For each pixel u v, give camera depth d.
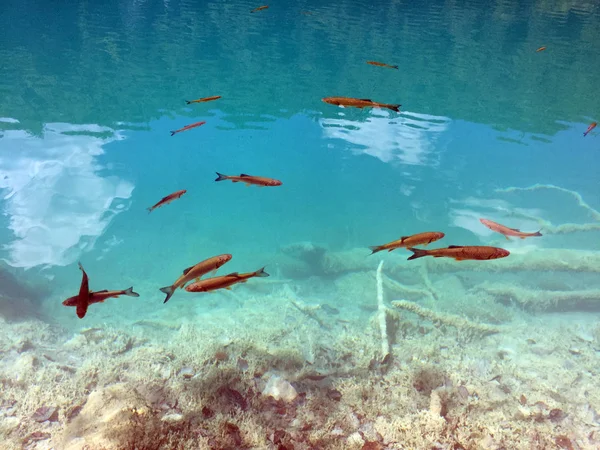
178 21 18.84
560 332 5.23
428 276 6.60
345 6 23.28
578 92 13.23
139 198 8.14
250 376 3.92
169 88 12.37
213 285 2.86
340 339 4.82
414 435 3.29
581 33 20.09
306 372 4.04
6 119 9.98
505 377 4.22
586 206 7.83
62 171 8.46
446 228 7.59
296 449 3.12
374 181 8.92
